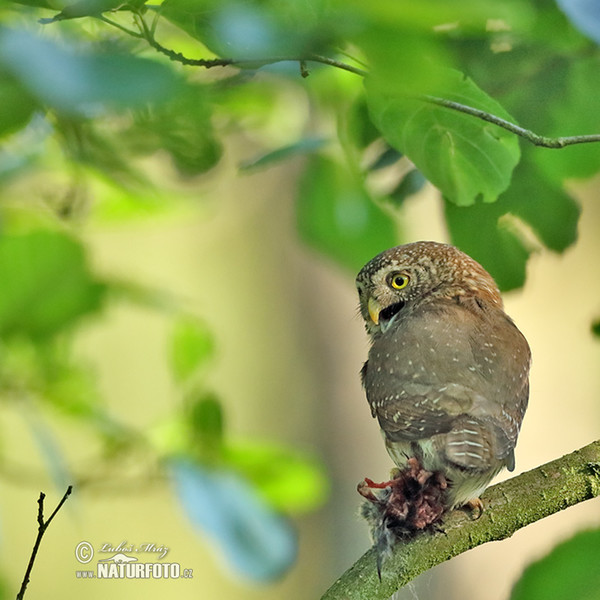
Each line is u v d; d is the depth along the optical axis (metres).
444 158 6.70
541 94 8.09
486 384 7.81
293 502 8.05
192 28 4.34
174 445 7.84
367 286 9.45
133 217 9.25
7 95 3.36
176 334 8.44
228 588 16.19
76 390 8.23
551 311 15.37
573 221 8.74
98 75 3.27
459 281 9.21
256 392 16.20
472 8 3.41
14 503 16.20
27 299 7.89
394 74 3.69
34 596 15.88
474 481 7.08
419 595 12.65
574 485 7.10
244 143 13.01
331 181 9.20
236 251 17.19
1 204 8.68
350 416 15.63
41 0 4.09
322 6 3.74
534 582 6.14
